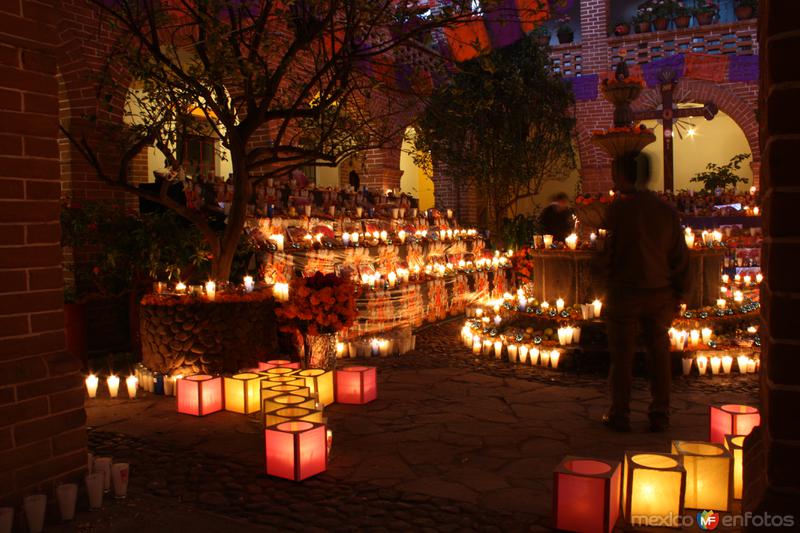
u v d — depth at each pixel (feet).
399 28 20.35
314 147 22.94
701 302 25.76
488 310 30.09
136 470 13.91
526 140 47.62
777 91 6.57
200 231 24.43
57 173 12.16
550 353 23.49
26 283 11.68
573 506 10.69
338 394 19.11
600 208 27.25
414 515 11.51
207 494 12.55
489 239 46.91
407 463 14.12
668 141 51.26
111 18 25.67
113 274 24.80
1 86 11.27
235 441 15.78
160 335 20.86
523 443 15.38
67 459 12.16
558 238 40.50
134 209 27.68
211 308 20.84
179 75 19.29
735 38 53.31
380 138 23.43
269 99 20.47
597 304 24.11
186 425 17.11
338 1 18.85
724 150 58.18
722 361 22.17
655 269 15.78
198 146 41.47
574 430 16.35
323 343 20.86
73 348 24.59
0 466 11.15
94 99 26.37
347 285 20.70
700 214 42.55
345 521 11.28
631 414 17.69
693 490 11.30
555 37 63.93
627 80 28.02
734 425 13.62
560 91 49.32
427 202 61.31
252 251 26.18
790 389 6.61
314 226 30.19
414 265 35.53
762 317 7.80
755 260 40.68
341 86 20.75
